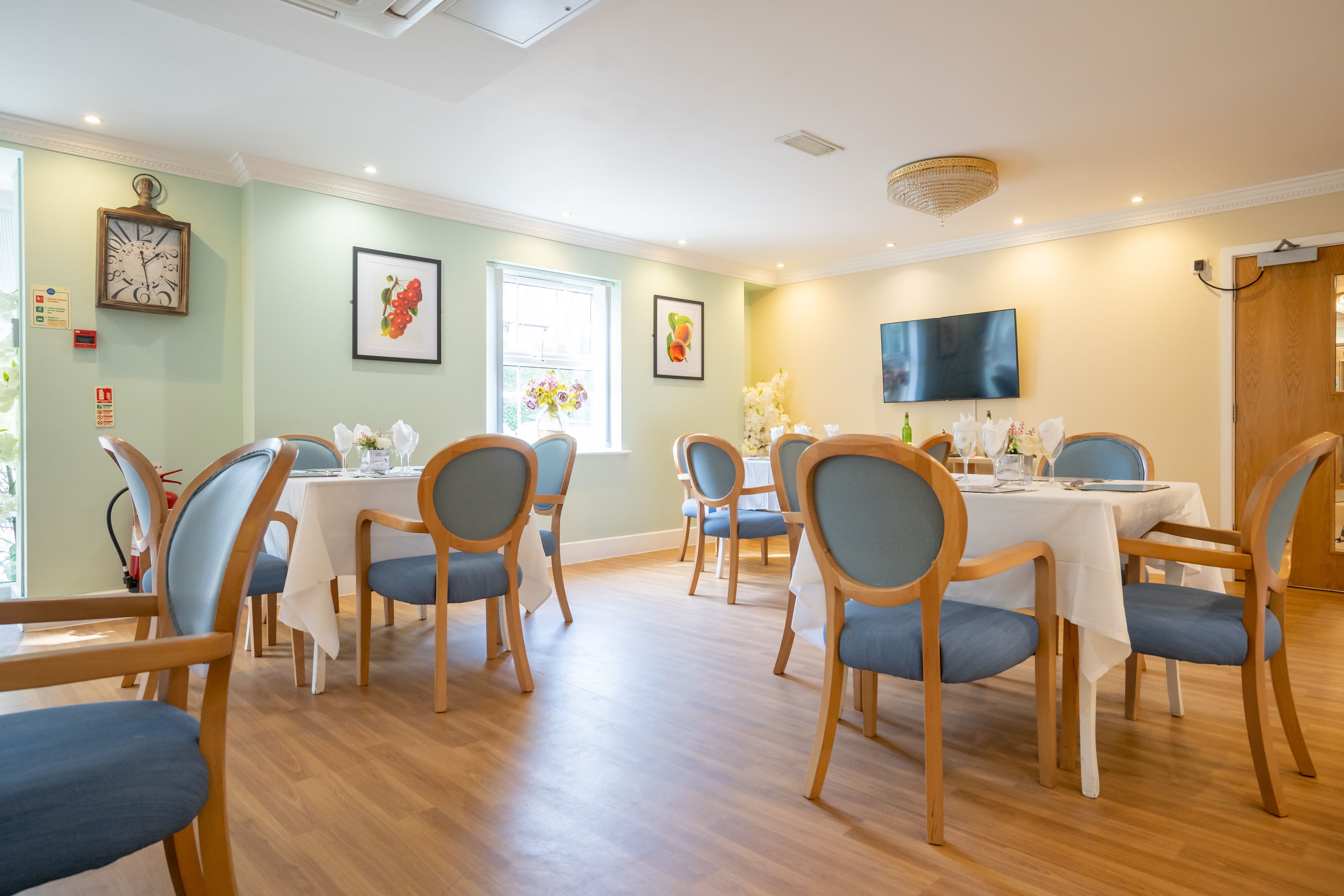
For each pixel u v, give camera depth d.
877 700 2.66
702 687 2.79
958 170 4.14
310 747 2.23
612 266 5.96
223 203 4.26
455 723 2.43
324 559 2.66
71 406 3.79
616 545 5.89
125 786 1.00
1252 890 1.50
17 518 3.82
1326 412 4.50
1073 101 3.50
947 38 2.93
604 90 3.36
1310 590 4.57
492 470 2.61
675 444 5.03
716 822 1.79
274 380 4.24
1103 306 5.32
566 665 3.06
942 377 6.09
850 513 1.76
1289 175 4.50
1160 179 4.56
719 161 4.25
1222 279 4.82
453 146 4.01
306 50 2.63
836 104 3.51
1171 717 2.48
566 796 1.92
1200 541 2.64
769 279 7.23
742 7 2.70
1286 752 2.18
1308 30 2.88
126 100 3.44
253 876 1.56
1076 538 1.92
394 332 4.71
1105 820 1.79
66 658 0.96
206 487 1.39
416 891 1.51
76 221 3.80
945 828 1.75
